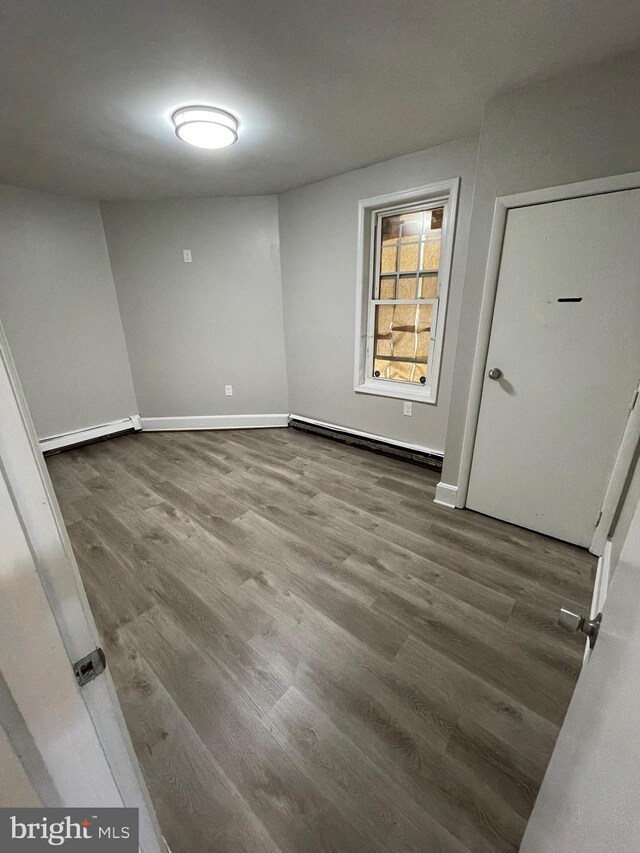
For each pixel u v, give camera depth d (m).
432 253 2.62
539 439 1.89
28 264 2.96
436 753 1.05
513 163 1.67
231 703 1.19
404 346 2.95
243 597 1.62
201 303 3.51
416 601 1.58
